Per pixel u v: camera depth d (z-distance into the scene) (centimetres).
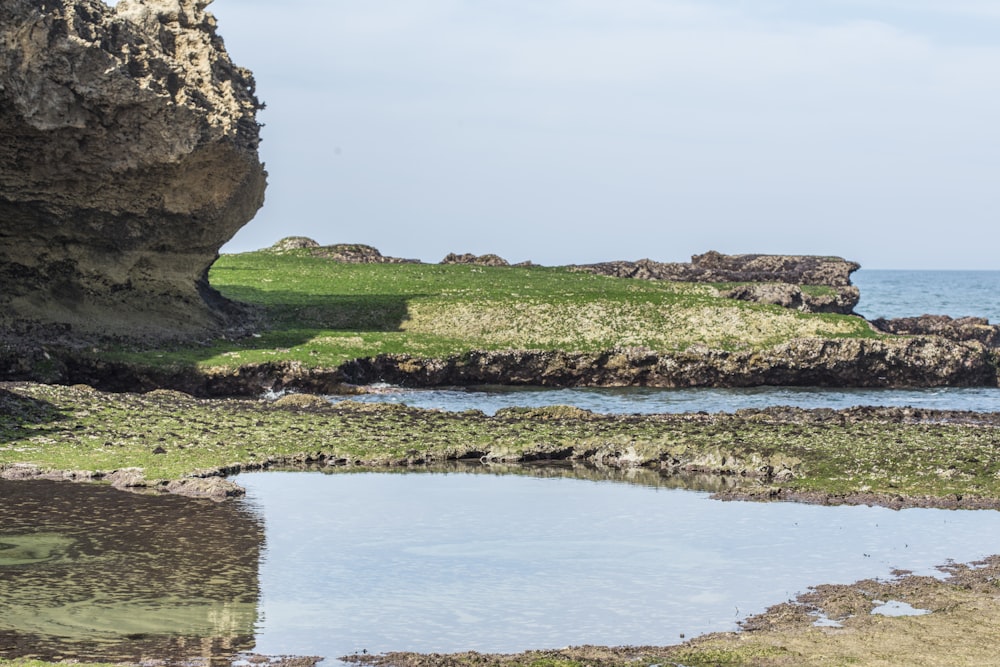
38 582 2592
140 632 2289
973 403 6494
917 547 3016
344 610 2464
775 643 2216
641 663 2119
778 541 3077
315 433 4447
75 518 3172
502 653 2212
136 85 5856
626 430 4588
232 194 6700
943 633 2269
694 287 9712
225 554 2864
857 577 2733
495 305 7956
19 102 5419
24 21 5344
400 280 9406
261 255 11294
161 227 6581
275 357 6253
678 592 2619
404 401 6078
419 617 2431
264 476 3856
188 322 6738
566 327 7544
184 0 6619
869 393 6900
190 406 4900
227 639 2264
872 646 2191
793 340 7325
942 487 3712
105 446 4022
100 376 5906
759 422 4916
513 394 6550
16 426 4172
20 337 5903
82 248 6341
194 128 6150
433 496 3619
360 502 3503
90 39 5731
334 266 10431
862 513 3412
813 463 3994
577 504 3522
